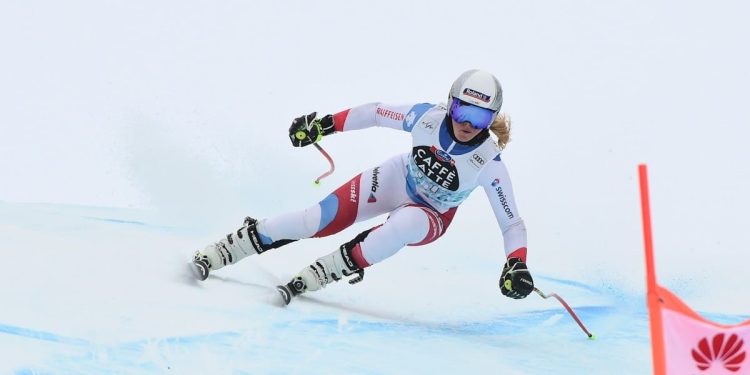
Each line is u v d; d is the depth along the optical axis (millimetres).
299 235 18031
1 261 16625
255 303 16484
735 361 10469
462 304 18938
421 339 15797
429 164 17562
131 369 12484
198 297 16266
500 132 17781
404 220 17344
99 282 16172
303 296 17922
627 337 17203
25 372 11953
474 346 15750
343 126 18578
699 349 10484
